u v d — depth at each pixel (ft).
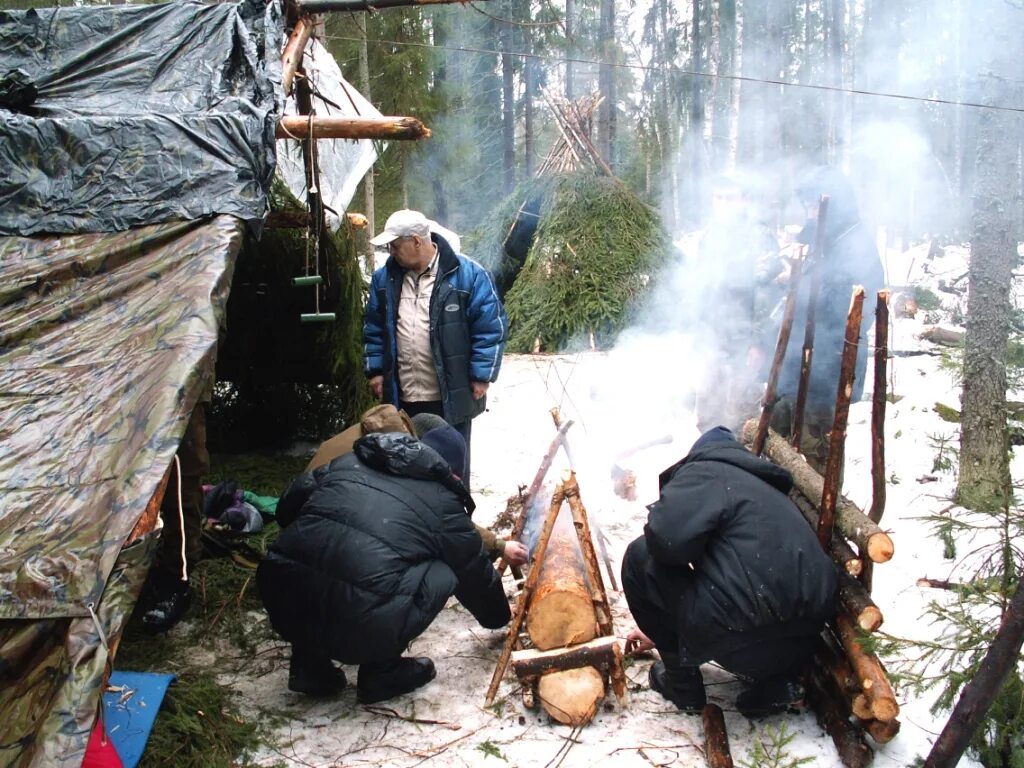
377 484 9.40
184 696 9.39
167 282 8.71
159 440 6.89
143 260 9.24
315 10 13.84
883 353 9.04
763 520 8.71
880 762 8.50
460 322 13.37
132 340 8.00
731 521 8.75
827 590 8.53
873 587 11.93
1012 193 13.57
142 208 9.68
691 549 8.59
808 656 9.13
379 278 13.92
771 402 11.26
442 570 9.36
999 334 13.78
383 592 8.89
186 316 8.04
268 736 9.17
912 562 12.67
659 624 9.52
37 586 5.93
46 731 5.35
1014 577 9.21
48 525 6.39
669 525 8.64
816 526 9.70
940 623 10.66
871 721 8.34
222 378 19.01
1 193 9.84
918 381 22.40
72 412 7.38
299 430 19.52
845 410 9.01
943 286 33.81
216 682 10.17
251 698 9.91
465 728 9.30
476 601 10.12
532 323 31.35
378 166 53.26
